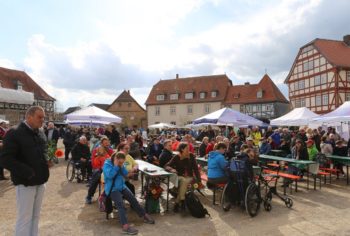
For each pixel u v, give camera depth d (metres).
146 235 5.58
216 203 7.80
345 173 12.62
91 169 10.41
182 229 5.89
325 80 42.47
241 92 57.59
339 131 21.69
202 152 12.26
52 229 5.82
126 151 7.80
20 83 52.78
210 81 61.53
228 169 7.13
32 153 4.27
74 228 5.89
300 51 47.25
